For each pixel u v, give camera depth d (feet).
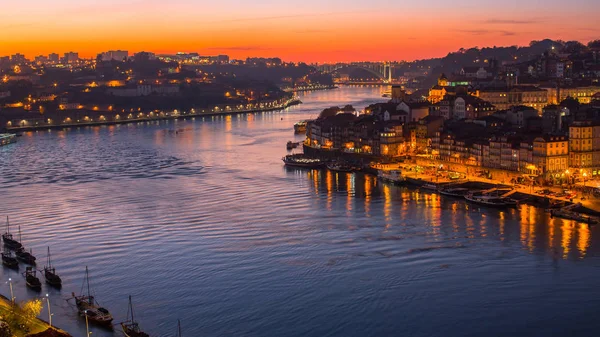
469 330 577.43
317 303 631.97
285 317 606.55
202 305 634.43
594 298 627.05
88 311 611.47
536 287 653.30
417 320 595.88
